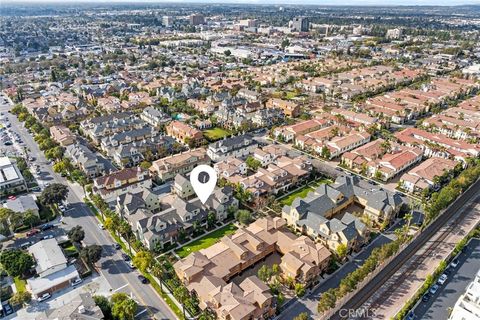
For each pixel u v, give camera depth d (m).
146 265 90.81
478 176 141.12
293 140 182.38
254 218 119.50
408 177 139.62
